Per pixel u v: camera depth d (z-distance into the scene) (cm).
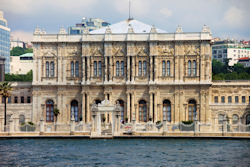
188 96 16425
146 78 16550
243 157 10669
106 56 16600
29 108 16912
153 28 16525
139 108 16638
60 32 16838
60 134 13750
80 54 16788
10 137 13488
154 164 10081
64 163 10169
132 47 16538
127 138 13450
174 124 15612
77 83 16750
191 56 16438
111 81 16562
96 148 11831
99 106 13688
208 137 13262
